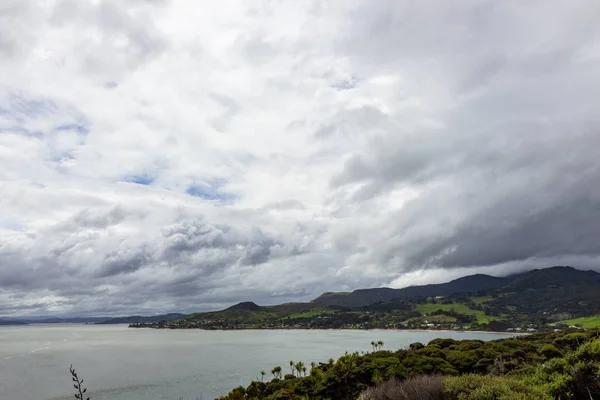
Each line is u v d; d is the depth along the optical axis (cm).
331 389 4653
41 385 7656
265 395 5328
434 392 1678
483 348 5306
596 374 1516
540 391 1399
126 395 6812
